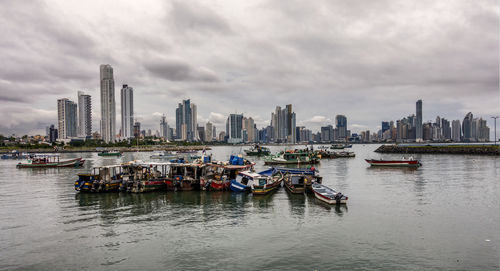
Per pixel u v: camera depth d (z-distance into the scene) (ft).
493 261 79.46
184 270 76.33
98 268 78.18
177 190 180.34
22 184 215.51
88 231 105.29
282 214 124.47
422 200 146.82
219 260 81.41
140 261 81.56
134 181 179.01
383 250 86.48
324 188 159.53
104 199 157.69
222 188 178.40
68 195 169.68
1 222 116.26
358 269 75.46
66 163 362.53
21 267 79.10
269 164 360.89
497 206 133.80
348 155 486.38
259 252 85.97
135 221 116.78
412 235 98.07
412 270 74.90
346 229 104.22
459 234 98.73
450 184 193.77
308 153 380.37
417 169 288.92
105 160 500.33
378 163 323.16
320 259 81.10
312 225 109.09
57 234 102.42
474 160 386.11
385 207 133.39
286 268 76.43
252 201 150.30
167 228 107.76
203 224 112.27
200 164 192.03
